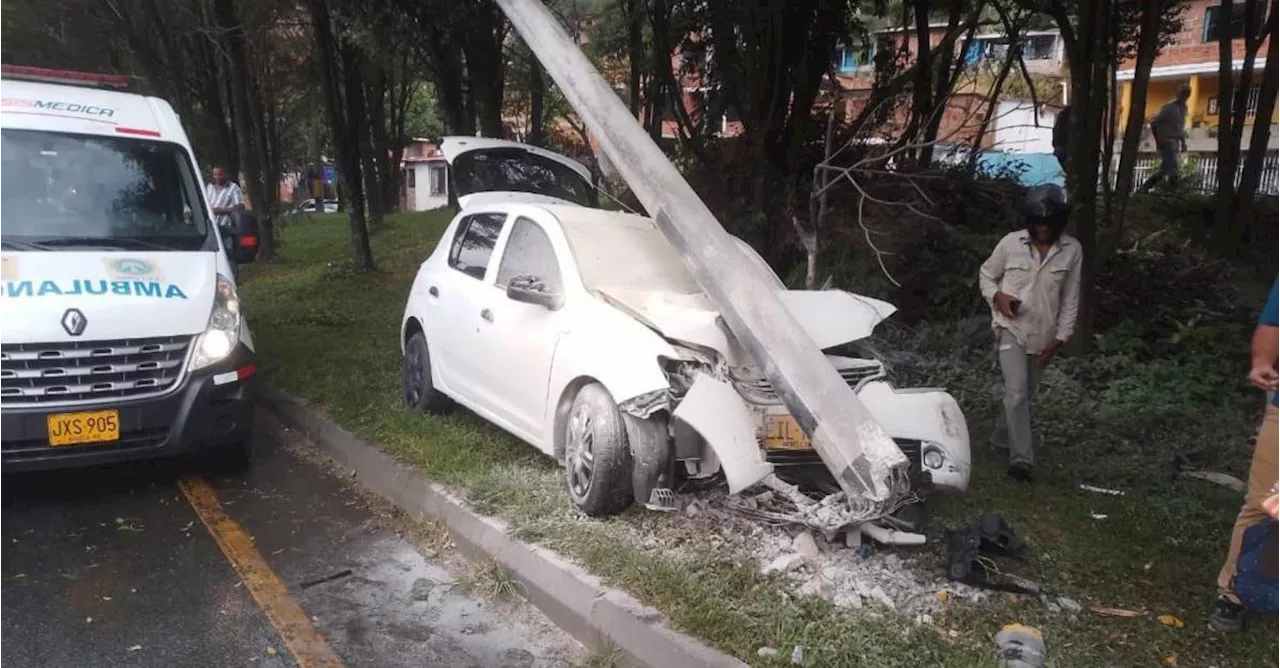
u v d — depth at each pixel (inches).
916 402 190.4
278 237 831.7
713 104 475.5
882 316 210.7
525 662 155.8
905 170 435.5
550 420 206.7
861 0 514.9
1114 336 334.0
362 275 579.8
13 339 199.2
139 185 248.8
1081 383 305.7
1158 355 330.0
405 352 284.5
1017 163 508.4
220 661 153.3
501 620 170.4
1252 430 265.4
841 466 168.6
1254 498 148.5
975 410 282.2
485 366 233.3
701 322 196.2
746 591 161.2
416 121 1672.0
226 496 230.1
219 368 223.9
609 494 189.3
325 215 1342.3
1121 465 236.8
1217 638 152.8
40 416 202.2
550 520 192.9
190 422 219.8
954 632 152.3
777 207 422.0
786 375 176.9
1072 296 223.3
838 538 182.5
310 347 368.5
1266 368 146.9
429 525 206.5
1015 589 166.7
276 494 232.5
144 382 214.7
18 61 793.6
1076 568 177.3
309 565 191.6
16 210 228.5
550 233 228.8
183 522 212.7
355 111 593.9
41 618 165.2
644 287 218.2
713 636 146.8
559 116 1013.2
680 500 193.8
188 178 258.5
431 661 155.4
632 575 165.2
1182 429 267.9
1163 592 168.6
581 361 196.9
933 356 331.0
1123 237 443.5
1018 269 223.8
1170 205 529.3
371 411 276.4
